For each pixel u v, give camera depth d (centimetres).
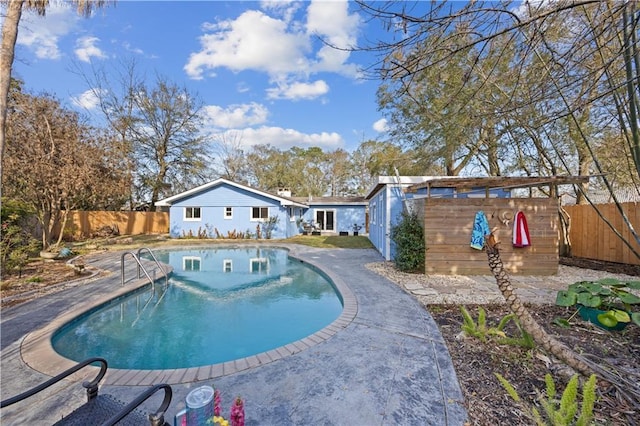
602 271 772
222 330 530
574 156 827
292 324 556
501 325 369
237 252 1377
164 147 2334
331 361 326
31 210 1095
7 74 370
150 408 250
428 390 270
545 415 230
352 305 520
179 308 643
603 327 403
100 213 1994
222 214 1881
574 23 325
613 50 302
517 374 293
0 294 596
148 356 435
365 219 2402
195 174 2456
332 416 237
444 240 763
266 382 287
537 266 747
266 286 816
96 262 998
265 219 1867
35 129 1073
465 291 605
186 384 287
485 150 1186
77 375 304
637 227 787
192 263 1137
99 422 191
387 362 322
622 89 275
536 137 670
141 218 2153
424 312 483
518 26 233
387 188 1008
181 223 1880
